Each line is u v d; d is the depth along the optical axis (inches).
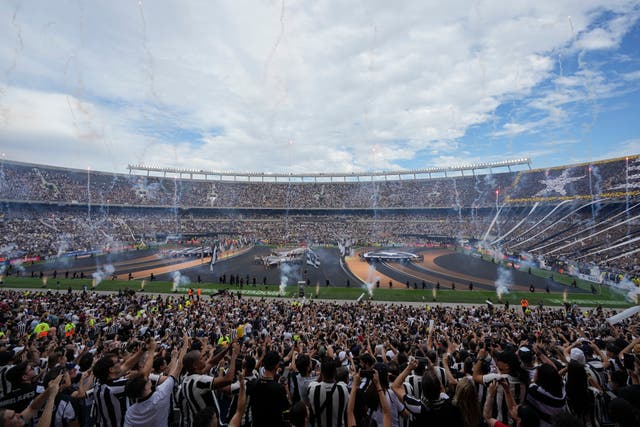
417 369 272.2
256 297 1587.1
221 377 216.4
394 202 4426.7
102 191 3895.2
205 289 1705.2
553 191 3452.3
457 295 1627.7
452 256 2945.4
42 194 3398.1
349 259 2790.4
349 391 223.0
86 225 3449.8
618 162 3189.0
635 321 972.6
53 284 1742.1
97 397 232.8
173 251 3075.8
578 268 2066.9
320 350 432.1
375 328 780.6
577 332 667.4
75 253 2807.6
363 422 211.9
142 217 4037.9
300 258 2746.1
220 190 4761.3
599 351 341.4
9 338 604.1
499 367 260.8
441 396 199.0
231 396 304.3
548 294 1646.2
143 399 207.0
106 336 643.5
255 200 4655.5
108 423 231.3
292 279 1987.0
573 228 2861.7
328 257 2915.8
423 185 4589.1
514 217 3526.1
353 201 4586.6
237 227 4256.9
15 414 180.9
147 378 217.0
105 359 237.8
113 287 1715.1
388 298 1577.3
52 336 660.1
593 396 238.7
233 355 221.0
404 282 1929.1
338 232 4114.2
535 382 222.7
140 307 1111.6
